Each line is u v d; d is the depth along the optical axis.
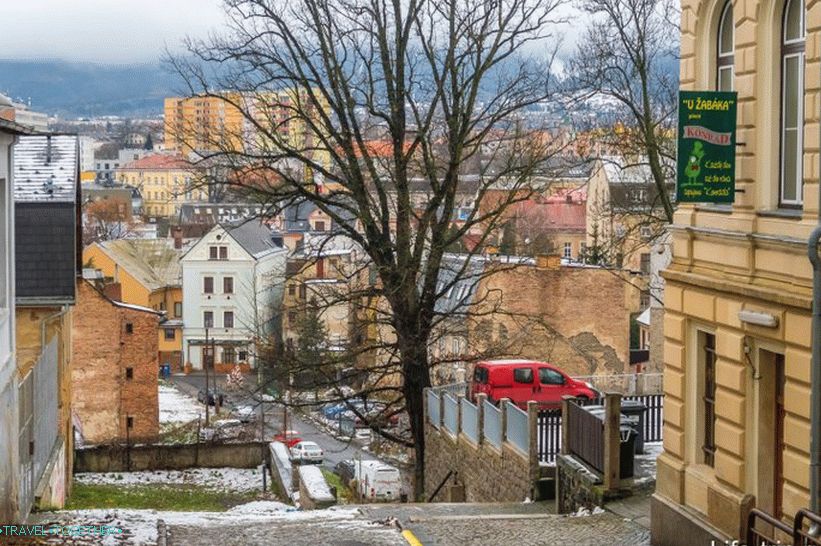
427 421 31.16
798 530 11.86
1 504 16.52
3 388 16.80
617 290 53.81
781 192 14.50
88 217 152.75
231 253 100.62
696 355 16.44
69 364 33.69
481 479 26.17
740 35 15.01
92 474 40.38
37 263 27.59
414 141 28.70
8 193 18.31
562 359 53.50
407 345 29.02
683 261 16.53
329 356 31.92
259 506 29.59
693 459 16.56
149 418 57.72
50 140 31.06
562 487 21.30
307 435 63.56
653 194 41.28
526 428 23.09
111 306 57.47
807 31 13.48
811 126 13.39
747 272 14.76
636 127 35.78
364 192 28.64
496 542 17.27
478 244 29.45
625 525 18.53
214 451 41.75
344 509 21.06
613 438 19.86
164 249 110.56
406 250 28.80
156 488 37.62
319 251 29.92
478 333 47.97
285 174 29.30
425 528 18.27
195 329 101.31
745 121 14.86
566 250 87.81
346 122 28.44
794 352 13.62
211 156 28.34
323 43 28.20
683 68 16.73
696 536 15.95
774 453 14.69
